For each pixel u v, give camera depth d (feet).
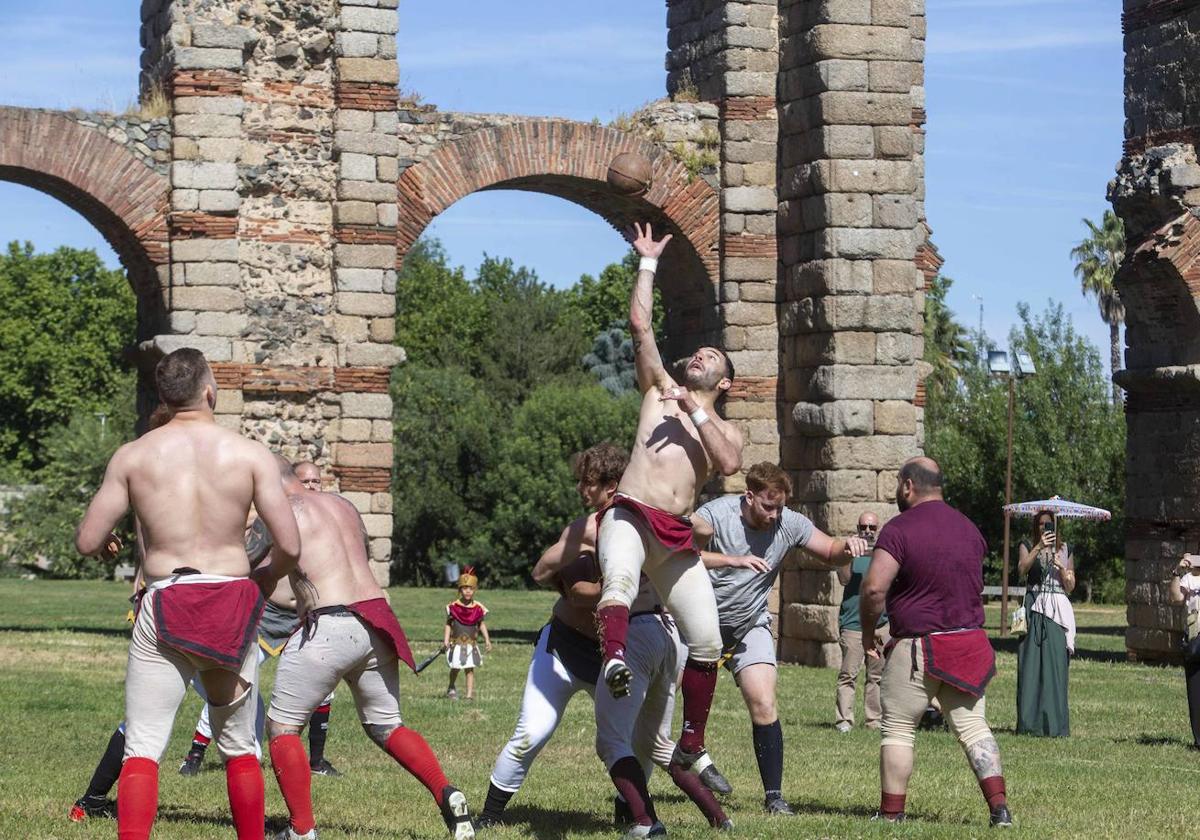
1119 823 35.70
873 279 83.92
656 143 89.45
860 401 83.25
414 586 215.51
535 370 250.57
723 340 88.94
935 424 218.59
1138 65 92.22
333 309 83.61
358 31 83.56
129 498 26.91
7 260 277.85
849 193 83.82
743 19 89.30
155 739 26.55
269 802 36.91
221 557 26.84
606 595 30.40
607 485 33.19
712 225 89.81
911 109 88.99
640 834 31.91
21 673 66.03
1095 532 186.60
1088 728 57.67
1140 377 90.53
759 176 89.30
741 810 36.70
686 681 35.27
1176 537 90.38
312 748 42.09
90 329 276.41
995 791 34.24
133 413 225.76
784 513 37.35
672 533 31.53
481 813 33.68
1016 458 186.70
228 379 81.20
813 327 84.79
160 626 26.13
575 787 40.37
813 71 84.79
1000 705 65.36
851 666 55.26
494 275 305.53
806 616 83.82
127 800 25.98
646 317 32.86
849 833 32.60
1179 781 43.65
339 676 31.17
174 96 81.46
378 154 83.76
